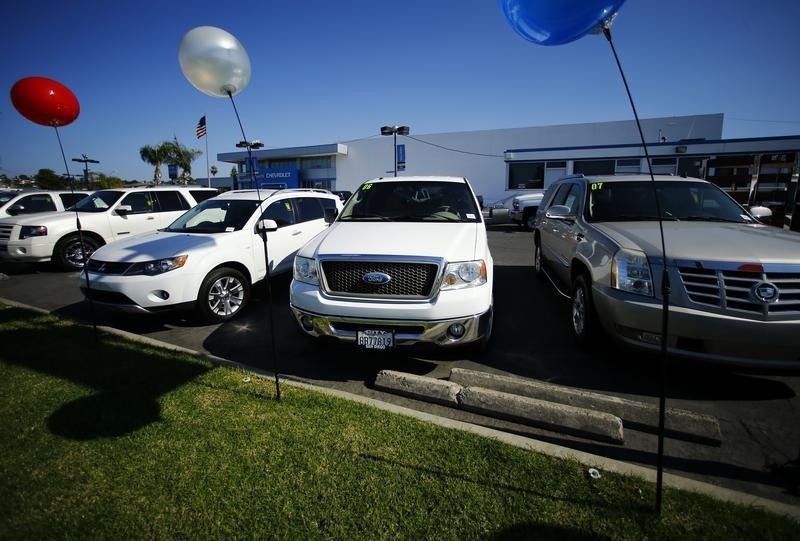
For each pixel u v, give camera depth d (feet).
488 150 105.50
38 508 6.75
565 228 16.58
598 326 12.32
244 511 6.57
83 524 6.41
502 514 6.39
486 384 10.50
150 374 11.22
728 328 9.22
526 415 9.12
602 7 6.82
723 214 13.89
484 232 13.21
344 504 6.65
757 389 10.53
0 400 9.94
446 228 12.98
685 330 9.60
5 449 8.17
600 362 12.32
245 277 17.35
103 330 14.88
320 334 11.03
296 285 11.62
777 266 9.22
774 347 9.14
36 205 35.76
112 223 29.63
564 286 17.51
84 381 10.84
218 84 10.65
